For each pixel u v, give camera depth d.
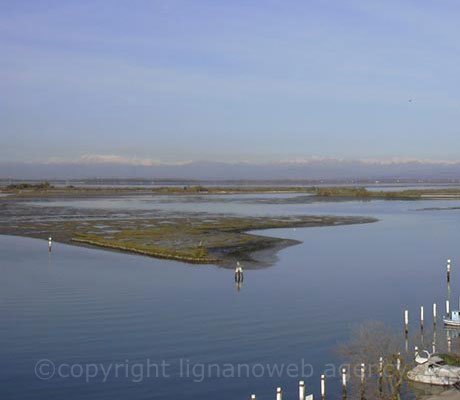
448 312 41.25
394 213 144.12
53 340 34.75
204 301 45.34
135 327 37.66
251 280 54.38
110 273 57.81
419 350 31.31
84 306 43.28
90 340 34.84
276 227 104.81
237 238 86.00
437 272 59.50
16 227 101.12
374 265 63.69
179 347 33.66
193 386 28.00
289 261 66.06
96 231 94.88
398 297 47.50
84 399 26.44
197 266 62.72
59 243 81.50
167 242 80.94
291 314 41.34
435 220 122.94
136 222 111.75
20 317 39.88
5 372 29.59
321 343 34.38
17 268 60.44
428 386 27.16
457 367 28.20
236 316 40.59
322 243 82.88
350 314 41.47
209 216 128.38
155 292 48.59
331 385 27.91
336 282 53.62
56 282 52.78
